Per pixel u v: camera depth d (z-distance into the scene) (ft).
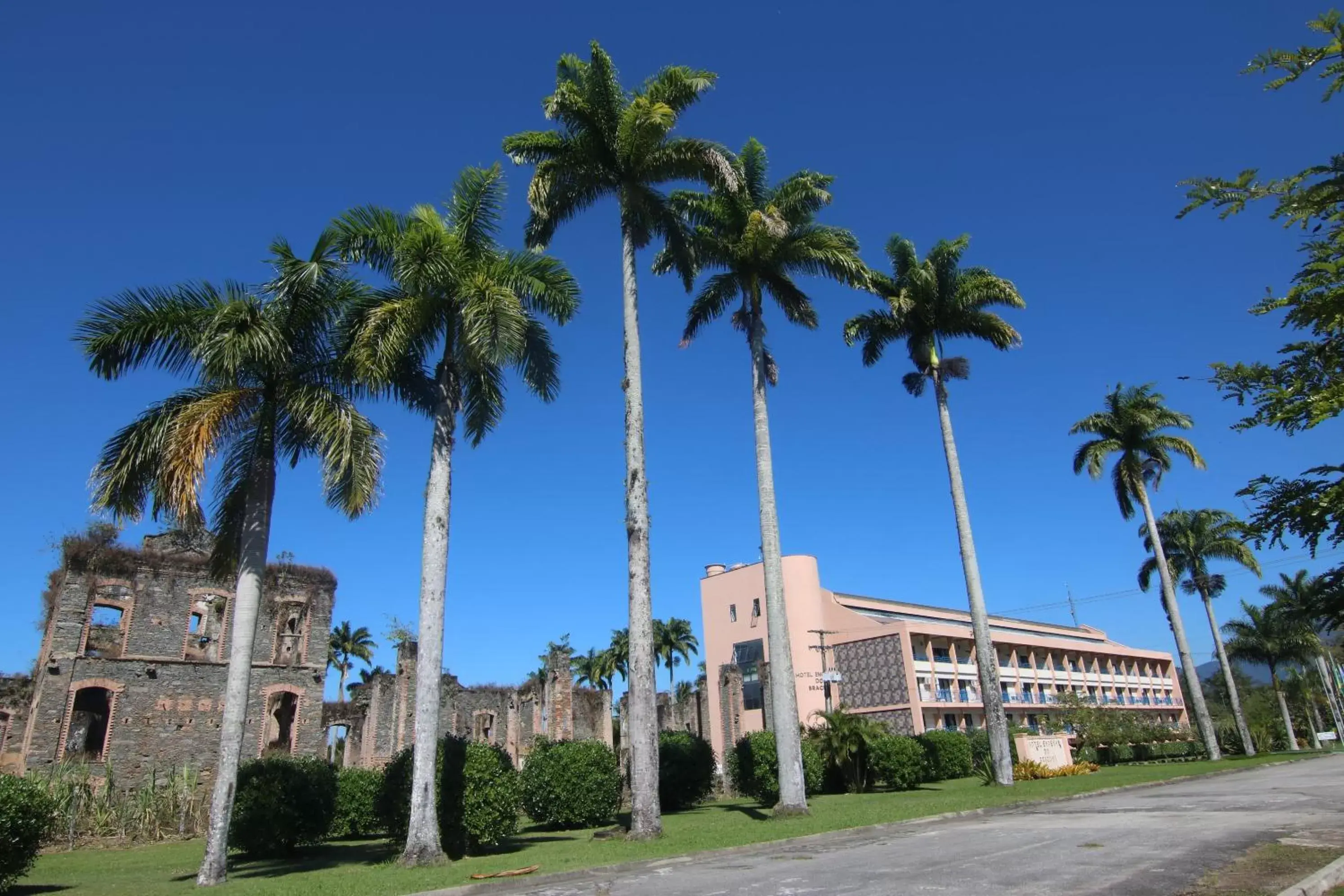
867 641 187.73
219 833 45.19
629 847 51.60
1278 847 37.65
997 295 100.01
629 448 64.23
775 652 70.64
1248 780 89.92
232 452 57.36
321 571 118.83
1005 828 53.47
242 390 51.52
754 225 75.15
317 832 62.03
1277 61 19.25
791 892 32.27
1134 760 172.86
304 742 110.63
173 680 103.60
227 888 41.81
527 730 143.02
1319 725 297.12
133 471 49.85
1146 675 267.59
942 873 34.63
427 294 54.39
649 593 60.90
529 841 61.05
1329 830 42.98
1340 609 19.36
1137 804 67.15
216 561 57.77
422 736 49.55
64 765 87.04
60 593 99.55
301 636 117.08
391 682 125.59
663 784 83.35
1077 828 50.78
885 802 76.54
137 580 104.99
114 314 49.60
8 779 46.47
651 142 66.13
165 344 51.11
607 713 152.46
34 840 45.98
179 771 92.99
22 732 98.53
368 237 54.80
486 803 52.49
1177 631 142.41
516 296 54.65
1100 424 143.54
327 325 55.62
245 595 50.44
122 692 99.91
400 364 58.39
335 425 50.65
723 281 84.07
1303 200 19.67
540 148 67.51
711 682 204.85
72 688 96.94
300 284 51.85
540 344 63.67
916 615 224.94
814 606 195.83
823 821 60.29
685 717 153.79
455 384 57.16
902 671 179.42
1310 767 110.32
